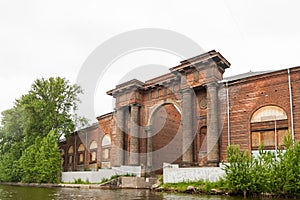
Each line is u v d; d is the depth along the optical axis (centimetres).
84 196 2028
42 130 4503
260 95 2608
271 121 2511
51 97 4578
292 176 1844
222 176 2378
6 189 2884
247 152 2122
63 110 4578
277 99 2506
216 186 2250
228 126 2736
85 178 3597
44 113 4431
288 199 1791
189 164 2897
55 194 2209
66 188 3052
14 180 4478
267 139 2509
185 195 2117
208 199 1773
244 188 1988
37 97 4625
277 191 1895
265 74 2598
